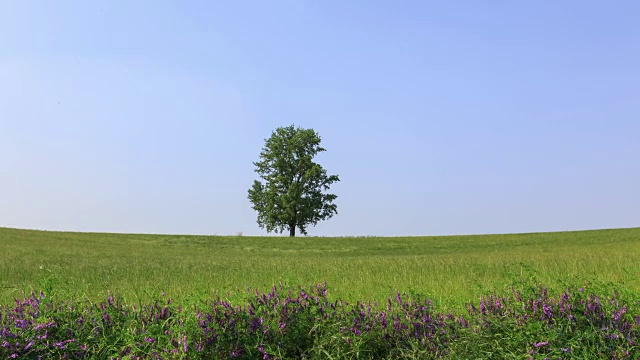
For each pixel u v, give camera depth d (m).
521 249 40.94
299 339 6.13
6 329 5.87
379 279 15.29
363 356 5.91
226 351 5.75
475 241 51.47
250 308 6.50
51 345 5.93
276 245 50.22
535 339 5.78
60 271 20.58
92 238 52.31
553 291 7.23
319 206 61.34
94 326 6.31
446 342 6.14
